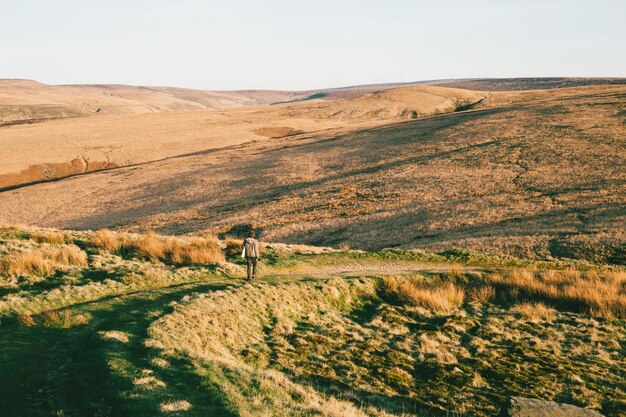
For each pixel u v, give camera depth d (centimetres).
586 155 5084
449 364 1242
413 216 4059
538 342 1405
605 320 1600
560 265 2359
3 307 1140
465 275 2036
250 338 1232
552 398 1062
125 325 1048
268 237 4075
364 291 1794
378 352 1299
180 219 5275
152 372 790
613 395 1077
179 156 10025
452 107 15638
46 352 895
